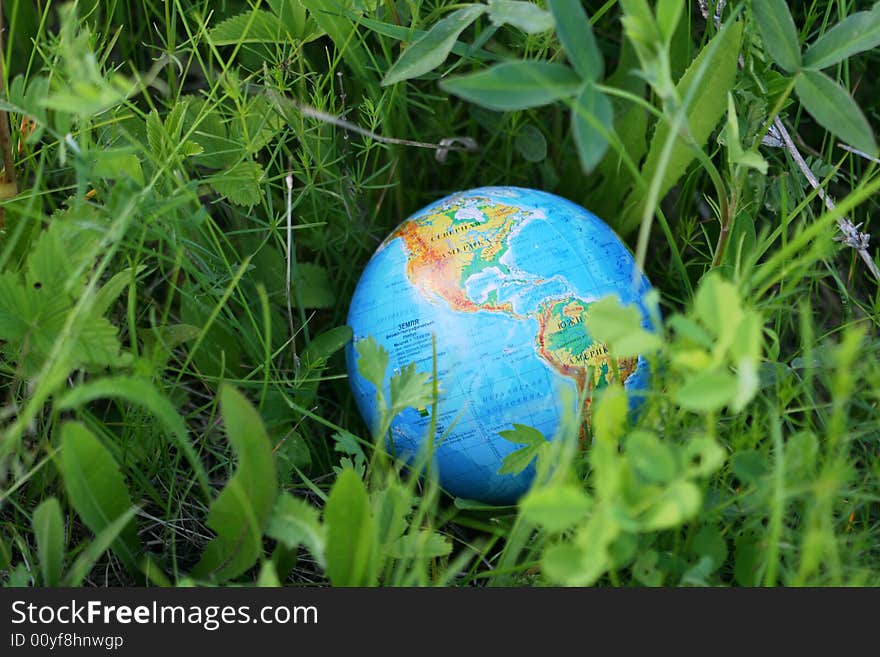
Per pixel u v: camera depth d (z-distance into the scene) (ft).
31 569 4.32
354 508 3.68
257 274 5.57
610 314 3.26
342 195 5.80
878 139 6.41
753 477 3.78
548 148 6.51
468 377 4.60
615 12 6.45
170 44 5.37
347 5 5.24
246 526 3.93
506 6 4.29
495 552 5.11
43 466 4.68
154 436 4.88
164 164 4.61
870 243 6.38
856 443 5.05
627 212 5.74
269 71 5.35
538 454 4.36
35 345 4.25
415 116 6.47
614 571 3.91
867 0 5.98
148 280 5.84
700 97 4.92
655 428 3.99
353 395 5.33
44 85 4.12
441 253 4.82
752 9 4.21
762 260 5.48
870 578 4.04
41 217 4.27
